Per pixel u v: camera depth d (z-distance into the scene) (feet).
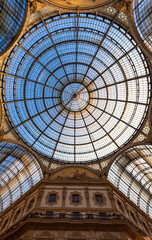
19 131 86.79
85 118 103.71
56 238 53.26
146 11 64.03
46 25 73.51
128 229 56.44
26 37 72.13
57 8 64.95
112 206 66.85
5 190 97.91
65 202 68.13
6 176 97.04
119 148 91.81
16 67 79.05
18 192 92.63
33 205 68.18
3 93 77.36
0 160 92.12
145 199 99.30
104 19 72.02
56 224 56.24
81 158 96.43
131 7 65.77
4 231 65.57
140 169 97.96
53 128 100.32
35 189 77.00
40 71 89.15
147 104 81.76
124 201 75.61
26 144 88.99
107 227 56.59
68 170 88.28
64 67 95.30
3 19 62.03
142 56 74.79
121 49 80.53
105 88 95.96
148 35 66.74
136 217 72.23
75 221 57.00
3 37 65.00
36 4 64.95
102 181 78.95
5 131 80.69
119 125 95.04
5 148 87.10
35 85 89.92
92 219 57.57
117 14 68.33
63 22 75.36
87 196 70.79
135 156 92.58
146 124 83.66
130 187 95.96
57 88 99.19
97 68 93.76
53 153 95.35
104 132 99.14
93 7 66.03
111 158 90.33
